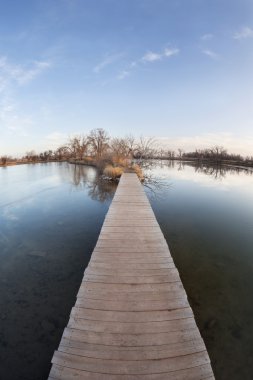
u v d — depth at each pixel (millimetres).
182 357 3143
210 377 2939
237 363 4062
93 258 5297
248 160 54281
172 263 5145
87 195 16500
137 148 30891
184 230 10109
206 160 66000
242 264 7289
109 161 29016
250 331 4719
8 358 4148
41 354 4223
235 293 5879
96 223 10781
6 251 8062
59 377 2896
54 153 59000
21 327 4793
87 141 50219
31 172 31188
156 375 2932
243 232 9922
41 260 7465
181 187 20188
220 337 4570
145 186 20062
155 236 6449
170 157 75500
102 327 3533
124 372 2949
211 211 12938
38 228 10164
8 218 11500
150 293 4227
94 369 2977
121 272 4801
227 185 21656
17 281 6355
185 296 4180
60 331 4703
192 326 3590
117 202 9734
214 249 8312
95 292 4223
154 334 3445
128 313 3783
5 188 19203
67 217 11633
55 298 5664
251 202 15039
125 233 6625
